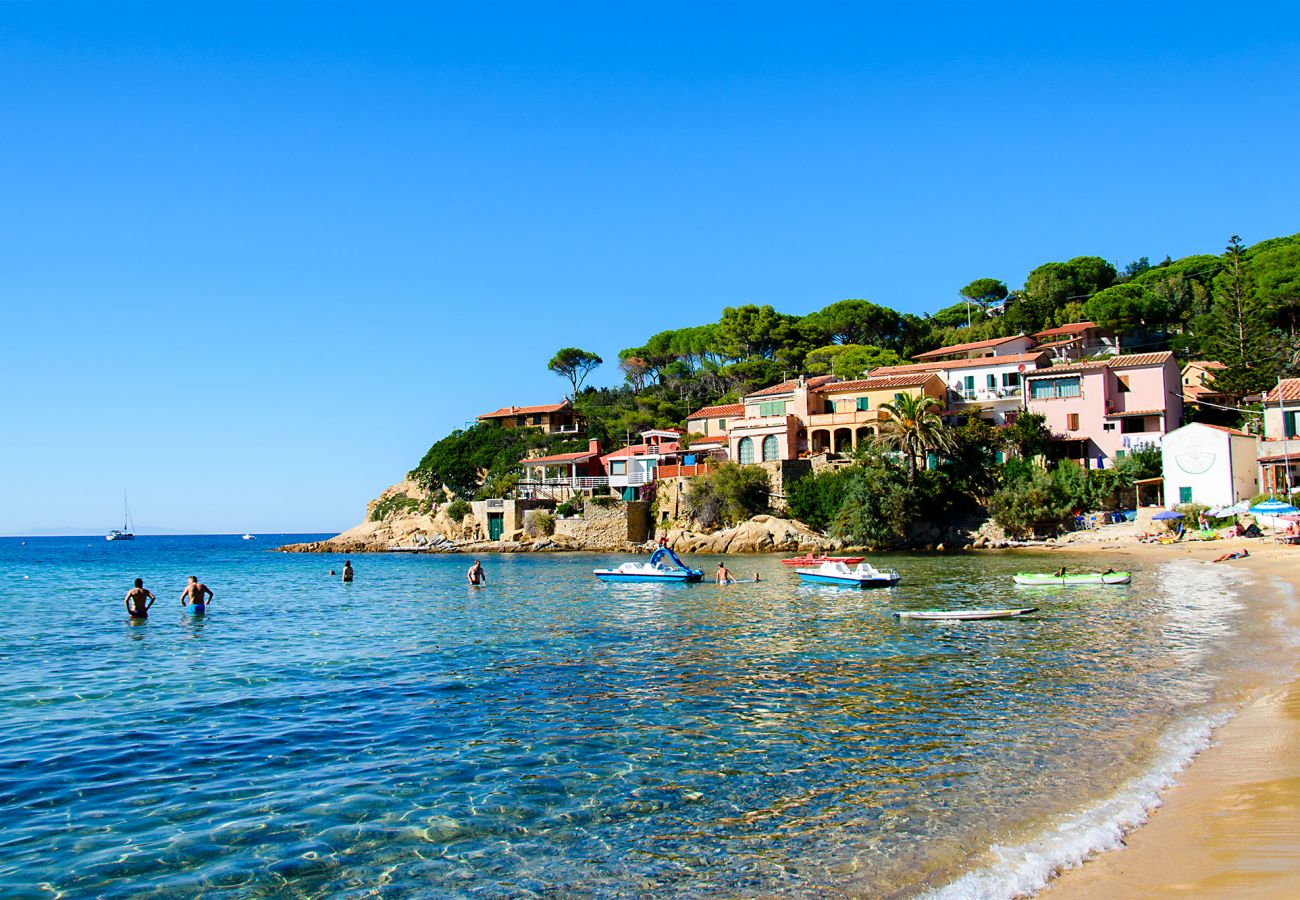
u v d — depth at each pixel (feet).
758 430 296.30
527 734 59.67
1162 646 86.84
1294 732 52.06
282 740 59.36
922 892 33.83
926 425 253.03
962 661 82.23
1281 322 301.63
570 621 122.31
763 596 150.30
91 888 37.01
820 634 102.78
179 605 158.81
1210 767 46.57
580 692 73.05
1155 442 251.39
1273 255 319.68
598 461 359.87
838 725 59.77
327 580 226.58
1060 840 37.91
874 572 162.09
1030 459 255.91
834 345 394.32
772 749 54.44
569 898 35.12
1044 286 421.59
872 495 250.16
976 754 51.83
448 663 88.74
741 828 41.75
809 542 266.16
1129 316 354.95
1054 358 313.73
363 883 37.09
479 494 366.84
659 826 42.39
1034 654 84.79
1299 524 198.49
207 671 86.33
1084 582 148.46
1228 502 221.66
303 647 102.06
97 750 57.41
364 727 62.59
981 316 453.17
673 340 453.17
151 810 46.11
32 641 110.22
